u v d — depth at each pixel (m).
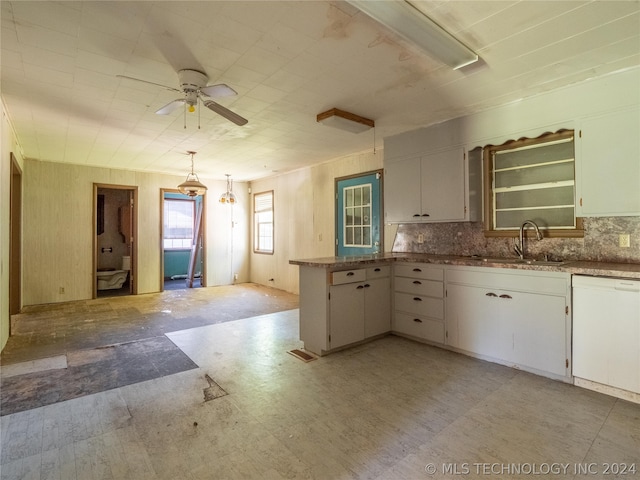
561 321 2.58
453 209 3.64
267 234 7.57
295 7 1.82
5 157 3.50
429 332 3.45
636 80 2.50
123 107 3.25
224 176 7.38
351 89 2.89
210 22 1.95
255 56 2.33
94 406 2.31
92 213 6.09
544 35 2.09
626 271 2.29
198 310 5.20
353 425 2.06
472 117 3.46
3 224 3.50
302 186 6.42
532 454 1.78
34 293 5.60
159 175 6.81
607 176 2.63
